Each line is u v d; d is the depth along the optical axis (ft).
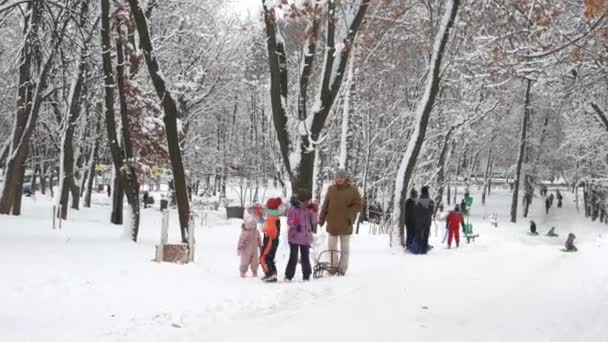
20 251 44.98
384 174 111.24
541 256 61.26
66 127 92.02
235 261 50.34
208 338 24.06
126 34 61.16
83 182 142.00
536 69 51.37
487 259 57.21
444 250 69.10
